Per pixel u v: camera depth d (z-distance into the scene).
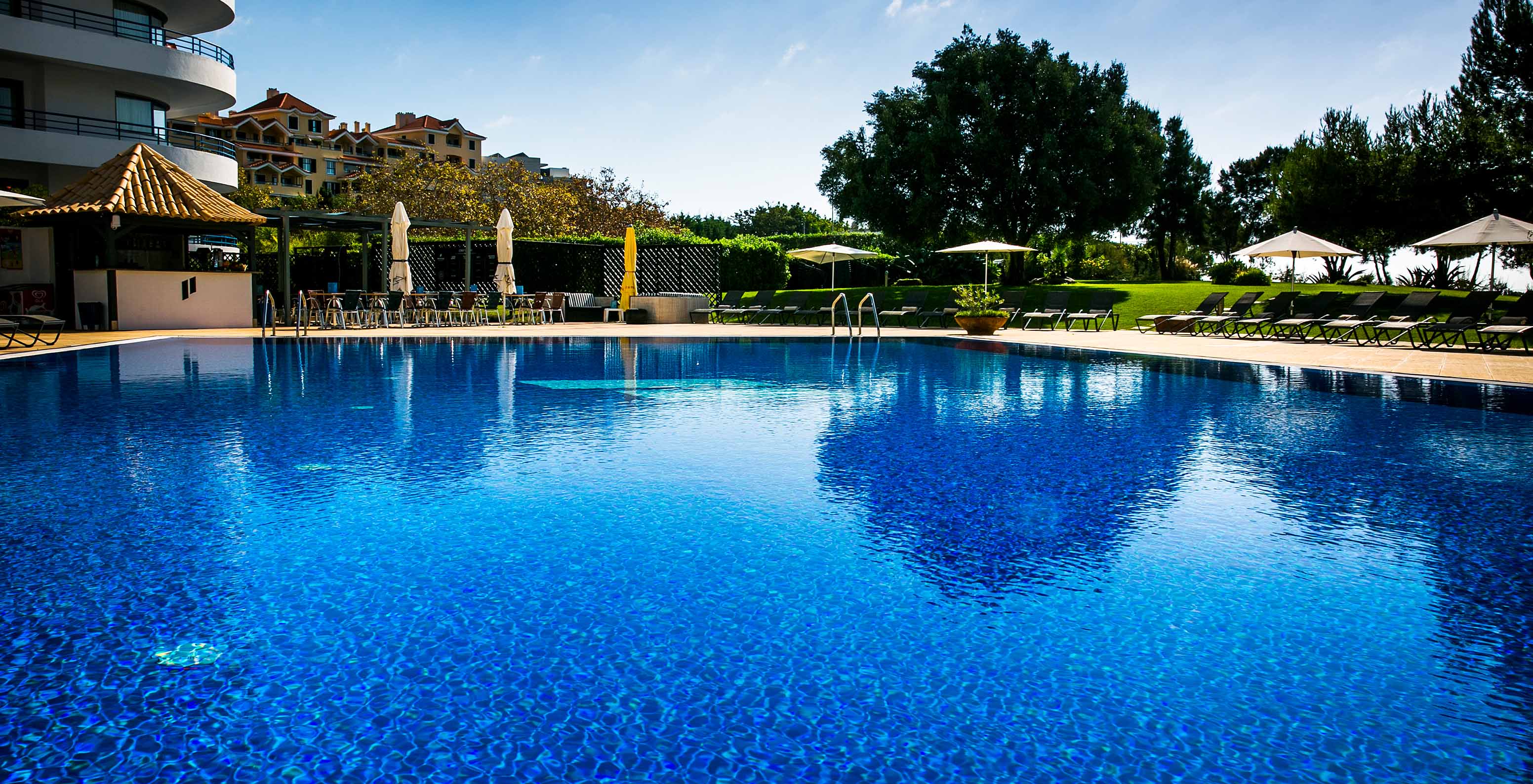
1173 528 4.34
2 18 26.75
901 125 32.75
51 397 9.08
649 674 2.71
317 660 2.79
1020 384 10.80
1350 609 3.26
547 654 2.85
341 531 4.22
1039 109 31.09
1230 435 7.09
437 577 3.57
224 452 6.16
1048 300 23.75
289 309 23.83
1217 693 2.60
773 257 30.77
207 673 2.69
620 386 10.45
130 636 2.95
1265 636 3.01
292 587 3.44
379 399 9.05
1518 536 4.21
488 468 5.69
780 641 2.96
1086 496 5.02
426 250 31.08
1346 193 25.39
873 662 2.80
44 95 29.09
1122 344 17.72
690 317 26.38
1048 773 2.18
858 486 5.23
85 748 2.27
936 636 3.01
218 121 97.88
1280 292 25.16
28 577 3.53
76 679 2.64
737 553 3.92
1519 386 10.37
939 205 31.52
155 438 6.70
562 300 24.83
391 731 2.37
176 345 16.67
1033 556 3.89
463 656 2.83
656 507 4.71
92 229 24.50
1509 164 22.81
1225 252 51.75
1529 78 21.94
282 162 101.31
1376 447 6.57
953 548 4.01
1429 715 2.47
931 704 2.54
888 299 25.94
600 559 3.81
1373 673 2.73
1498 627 3.08
